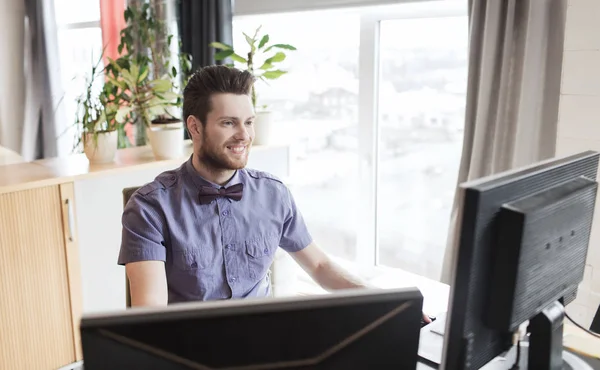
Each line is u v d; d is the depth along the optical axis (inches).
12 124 169.8
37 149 173.8
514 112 90.3
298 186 146.6
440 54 112.0
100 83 166.4
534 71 86.4
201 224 61.3
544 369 43.5
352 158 132.8
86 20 171.9
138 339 26.5
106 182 96.7
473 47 93.0
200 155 61.1
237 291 62.5
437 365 49.7
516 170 39.2
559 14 84.4
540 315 42.5
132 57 134.2
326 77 133.6
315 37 133.6
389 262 131.7
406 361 29.8
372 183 127.6
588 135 83.6
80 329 26.1
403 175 124.1
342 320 28.3
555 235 39.3
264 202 65.5
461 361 36.2
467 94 95.3
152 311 26.8
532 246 36.3
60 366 96.0
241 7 141.7
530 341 43.8
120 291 102.0
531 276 37.2
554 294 41.4
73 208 93.0
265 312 27.3
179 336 26.8
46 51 170.1
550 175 40.6
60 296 94.0
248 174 66.2
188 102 60.4
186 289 61.0
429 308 92.7
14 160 165.3
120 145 120.5
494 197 34.8
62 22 174.7
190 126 61.1
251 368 27.6
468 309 35.4
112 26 160.4
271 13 133.7
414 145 120.5
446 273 99.2
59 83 174.1
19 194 86.2
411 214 124.5
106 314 26.6
